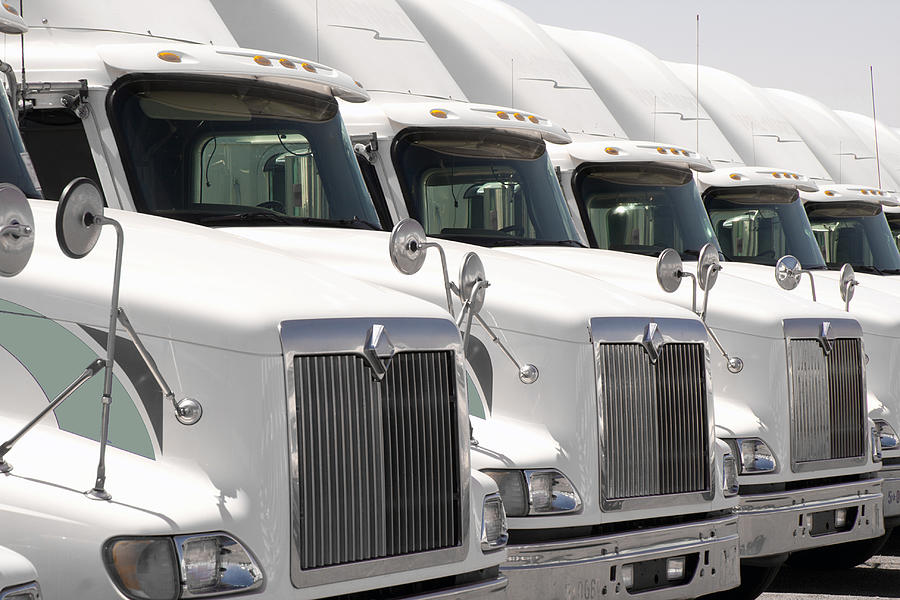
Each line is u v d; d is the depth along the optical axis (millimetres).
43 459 6004
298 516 6156
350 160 10695
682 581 9297
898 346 14312
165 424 6199
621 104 28625
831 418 12000
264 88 10164
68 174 9461
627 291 9891
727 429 11320
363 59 15656
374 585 6480
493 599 7156
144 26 10789
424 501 6766
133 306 6332
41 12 10062
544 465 8602
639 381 9180
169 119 9594
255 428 6113
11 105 9055
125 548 5688
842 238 20938
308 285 6719
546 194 12922
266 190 9969
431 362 6867
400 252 7648
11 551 5301
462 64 23000
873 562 14586
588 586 8633
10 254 5453
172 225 7691
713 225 18078
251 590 5973
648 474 9164
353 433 6438
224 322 6203
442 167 12109
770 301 11930
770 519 11336
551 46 24844
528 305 9039
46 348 6352
